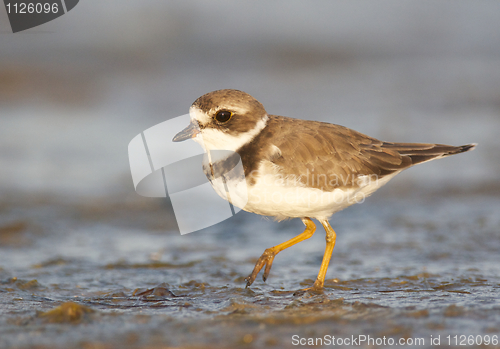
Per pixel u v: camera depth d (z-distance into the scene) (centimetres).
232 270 857
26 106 2097
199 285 771
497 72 2580
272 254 780
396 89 2334
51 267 870
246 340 529
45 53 2689
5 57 2598
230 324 578
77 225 1145
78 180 1423
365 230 1082
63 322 586
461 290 722
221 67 2730
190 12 3156
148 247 1007
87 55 2708
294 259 923
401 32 3297
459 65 2748
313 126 768
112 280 802
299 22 3325
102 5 3033
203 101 743
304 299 686
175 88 2381
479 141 1655
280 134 745
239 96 743
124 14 3038
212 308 657
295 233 1094
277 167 721
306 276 827
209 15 3231
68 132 1802
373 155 773
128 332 553
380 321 582
